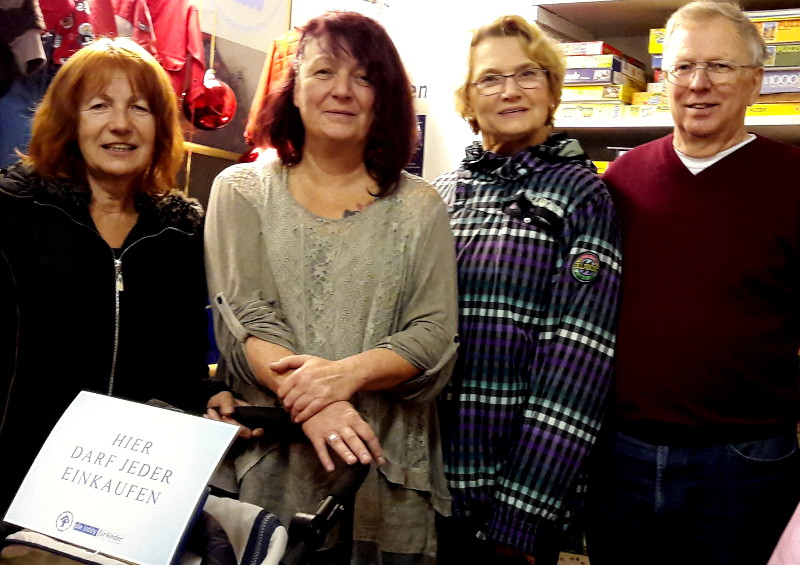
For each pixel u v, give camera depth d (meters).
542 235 1.72
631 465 1.75
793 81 2.23
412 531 1.47
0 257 1.44
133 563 0.90
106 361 1.48
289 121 1.56
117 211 1.57
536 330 1.72
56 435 1.01
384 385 1.39
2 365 1.45
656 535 1.74
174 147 1.61
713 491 1.69
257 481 1.43
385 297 1.47
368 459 1.23
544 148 1.80
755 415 1.68
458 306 1.69
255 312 1.44
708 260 1.69
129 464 0.96
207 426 0.97
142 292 1.52
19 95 2.39
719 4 1.76
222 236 1.51
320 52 1.46
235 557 1.01
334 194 1.53
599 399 1.68
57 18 2.46
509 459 1.68
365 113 1.49
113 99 1.49
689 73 1.74
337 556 1.41
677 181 1.77
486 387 1.71
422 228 1.51
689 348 1.68
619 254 1.77
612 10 2.62
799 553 1.35
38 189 1.47
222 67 3.17
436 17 3.07
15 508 0.97
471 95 1.89
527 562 1.70
